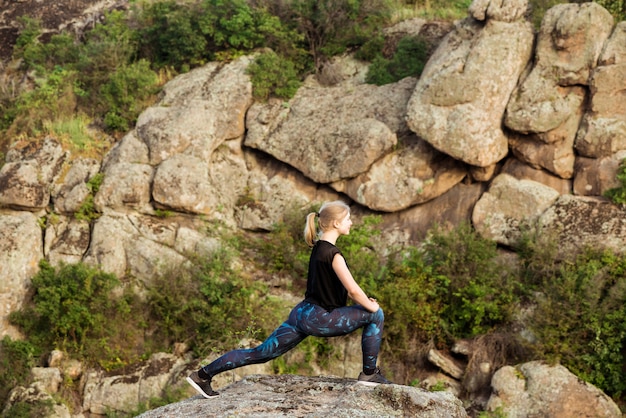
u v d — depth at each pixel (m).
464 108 16.25
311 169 17.56
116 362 15.27
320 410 5.70
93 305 15.53
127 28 21.83
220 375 14.36
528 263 15.26
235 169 18.50
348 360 14.74
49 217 17.31
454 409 5.99
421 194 16.81
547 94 16.08
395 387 5.92
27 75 21.77
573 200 15.48
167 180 17.05
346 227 6.10
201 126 18.14
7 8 24.38
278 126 18.41
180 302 15.71
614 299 13.66
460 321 14.81
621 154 15.70
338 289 5.99
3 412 14.30
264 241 17.31
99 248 16.58
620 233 14.68
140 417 5.95
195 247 16.66
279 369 14.70
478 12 17.14
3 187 17.11
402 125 17.50
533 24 18.28
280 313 15.27
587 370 13.51
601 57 15.97
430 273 15.18
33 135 18.86
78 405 14.82
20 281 16.25
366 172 17.20
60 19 23.89
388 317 14.80
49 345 15.65
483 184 16.75
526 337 14.13
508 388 13.29
